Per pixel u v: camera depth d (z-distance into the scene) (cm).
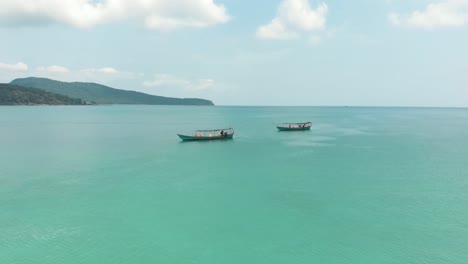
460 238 2358
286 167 4444
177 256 2142
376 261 2084
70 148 5941
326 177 3903
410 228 2516
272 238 2370
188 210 2883
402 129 10062
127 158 5034
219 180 3791
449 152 5594
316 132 9044
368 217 2714
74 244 2298
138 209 2898
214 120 14738
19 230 2503
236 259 2109
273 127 10812
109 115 17438
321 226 2555
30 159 4912
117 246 2269
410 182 3684
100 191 3384
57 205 2989
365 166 4491
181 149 5903
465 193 3291
